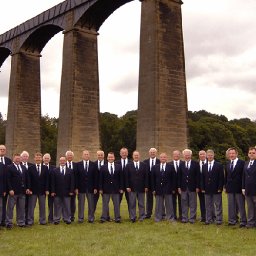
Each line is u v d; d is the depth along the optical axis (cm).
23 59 5109
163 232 1620
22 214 1802
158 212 1873
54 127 10094
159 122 3259
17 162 1803
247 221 1717
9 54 5797
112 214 2148
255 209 1698
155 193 1889
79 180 1897
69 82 4156
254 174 1683
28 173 1830
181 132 3412
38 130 5153
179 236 1548
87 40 4294
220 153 8188
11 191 1752
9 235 1608
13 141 4959
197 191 1838
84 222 1888
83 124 4144
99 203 2614
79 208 1889
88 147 4153
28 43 5084
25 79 5094
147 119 3328
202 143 8475
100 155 1934
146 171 1906
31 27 4866
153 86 3312
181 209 1888
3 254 1326
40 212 1861
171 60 3422
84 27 4294
